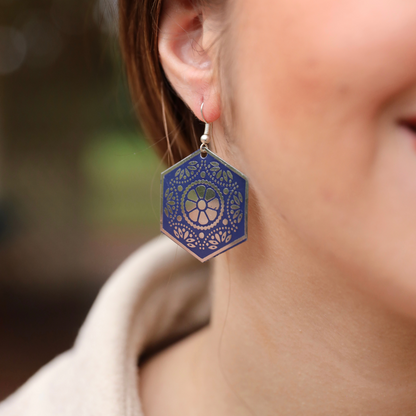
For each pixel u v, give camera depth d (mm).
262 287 284
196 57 285
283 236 274
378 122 241
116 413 293
